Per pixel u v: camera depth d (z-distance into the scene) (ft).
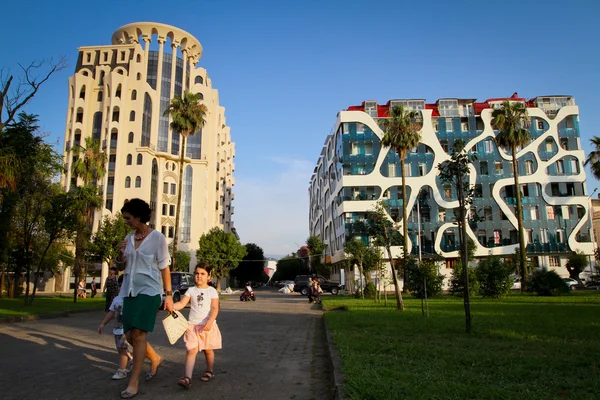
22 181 81.71
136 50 231.91
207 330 18.72
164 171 229.25
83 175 123.03
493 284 93.56
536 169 191.72
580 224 188.03
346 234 182.19
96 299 109.09
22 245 103.50
